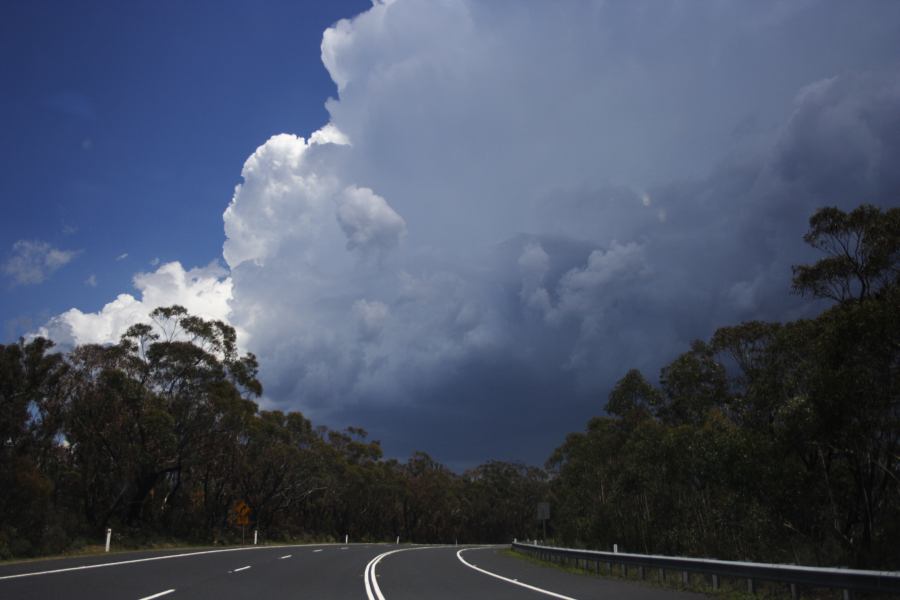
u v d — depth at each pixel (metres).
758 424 29.72
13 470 33.72
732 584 17.89
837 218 25.42
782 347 28.08
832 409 23.16
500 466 131.75
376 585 18.39
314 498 84.88
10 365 38.31
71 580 16.05
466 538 140.12
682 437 34.00
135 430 47.31
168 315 49.81
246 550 37.34
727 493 31.53
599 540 47.28
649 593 16.69
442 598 15.35
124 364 47.28
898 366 22.52
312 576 20.62
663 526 41.25
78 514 44.91
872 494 25.88
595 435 50.22
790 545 27.28
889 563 22.66
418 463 121.06
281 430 61.31
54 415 43.53
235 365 52.47
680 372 37.19
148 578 17.45
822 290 26.06
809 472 26.84
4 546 27.92
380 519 110.25
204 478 61.88
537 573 24.23
